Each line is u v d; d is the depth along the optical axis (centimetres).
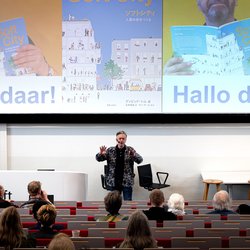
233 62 1259
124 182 1093
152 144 1289
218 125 1284
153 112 1266
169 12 1258
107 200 724
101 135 1293
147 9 1258
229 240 581
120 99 1267
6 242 557
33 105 1274
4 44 1272
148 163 1291
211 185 1287
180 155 1291
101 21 1262
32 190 836
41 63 1271
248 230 631
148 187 1223
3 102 1275
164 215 730
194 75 1260
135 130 1290
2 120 1272
